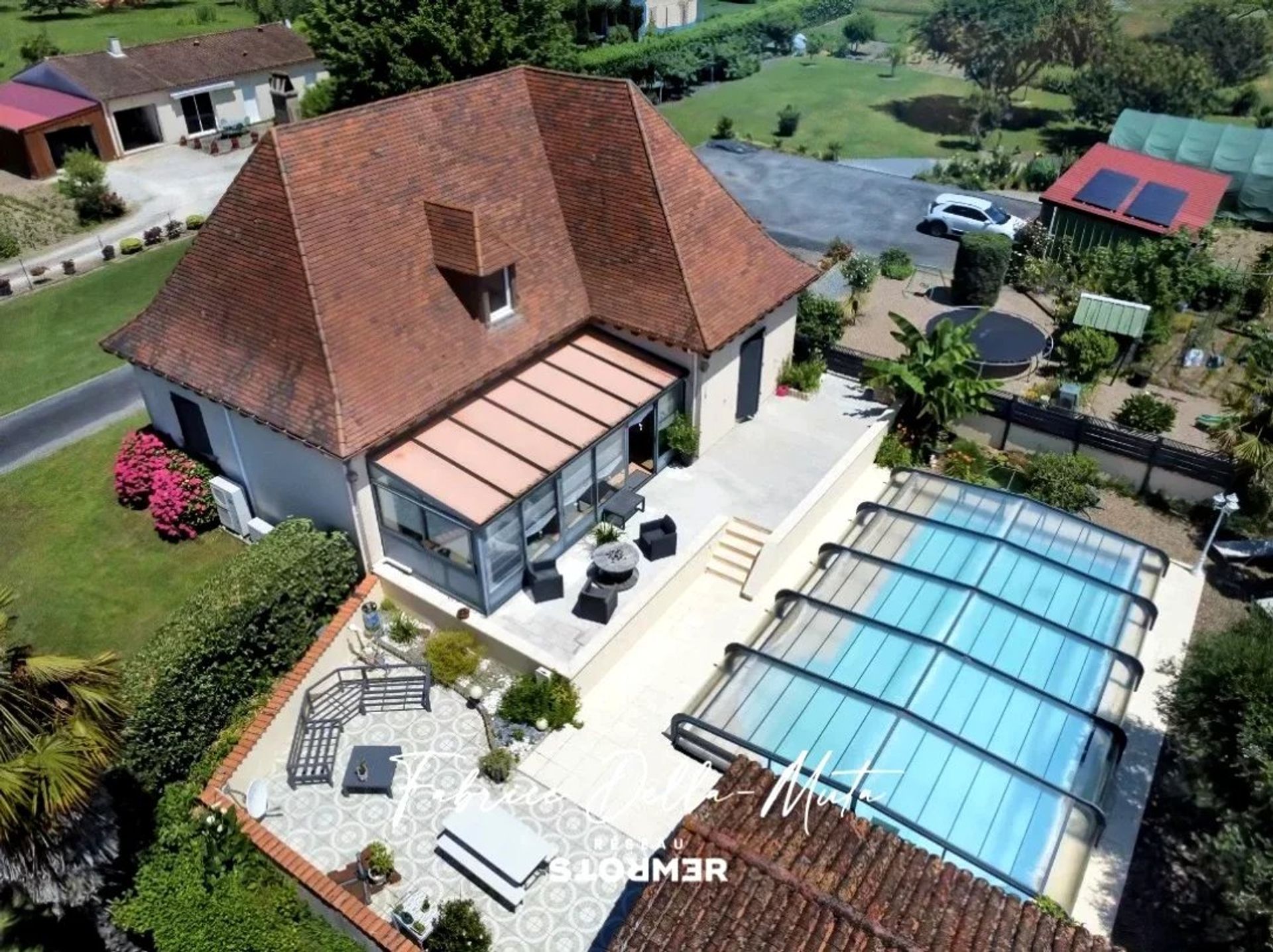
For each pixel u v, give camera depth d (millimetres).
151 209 56250
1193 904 20094
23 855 16422
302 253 24969
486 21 46906
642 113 29969
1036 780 20219
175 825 20375
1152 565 27219
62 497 31125
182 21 95250
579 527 28125
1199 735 19594
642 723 23875
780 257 32562
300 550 24734
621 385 28688
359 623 25578
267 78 70438
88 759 16203
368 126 27156
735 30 88750
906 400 33688
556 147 30969
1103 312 38000
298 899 19484
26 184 58781
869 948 15195
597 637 24750
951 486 29984
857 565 26656
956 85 84875
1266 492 29156
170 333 27438
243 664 23281
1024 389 37406
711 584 28250
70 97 61938
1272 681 18719
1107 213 45688
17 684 16094
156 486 28469
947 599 25031
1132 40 73875
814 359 35938
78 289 46594
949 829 19344
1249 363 35500
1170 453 31047
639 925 15859
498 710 23859
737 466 31359
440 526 24531
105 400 37094
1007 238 42938
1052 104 79625
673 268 29125
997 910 16125
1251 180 53406
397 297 26359
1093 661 23453
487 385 28094
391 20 45812
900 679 22641
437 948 18594
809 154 66062
